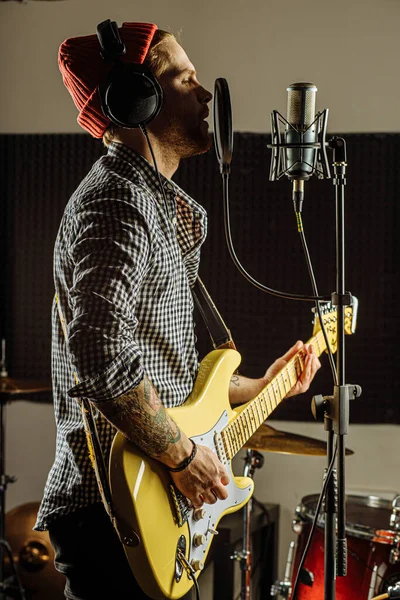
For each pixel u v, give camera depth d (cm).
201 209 165
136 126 144
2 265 345
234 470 316
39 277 341
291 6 315
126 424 129
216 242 324
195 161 325
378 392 312
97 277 128
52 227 340
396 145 311
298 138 148
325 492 151
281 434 254
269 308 321
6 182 344
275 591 250
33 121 341
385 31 310
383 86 311
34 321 342
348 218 315
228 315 323
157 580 137
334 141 145
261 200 321
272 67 318
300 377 193
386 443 312
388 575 224
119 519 134
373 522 238
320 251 317
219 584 276
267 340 321
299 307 318
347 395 147
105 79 142
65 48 155
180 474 138
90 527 144
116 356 125
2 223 345
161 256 144
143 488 135
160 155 159
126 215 135
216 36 321
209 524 152
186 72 160
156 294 145
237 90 321
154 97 143
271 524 312
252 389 187
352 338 315
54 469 150
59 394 154
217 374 161
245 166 321
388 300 313
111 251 130
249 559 267
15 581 310
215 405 158
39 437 338
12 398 339
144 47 153
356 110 313
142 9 327
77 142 338
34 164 341
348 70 312
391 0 309
